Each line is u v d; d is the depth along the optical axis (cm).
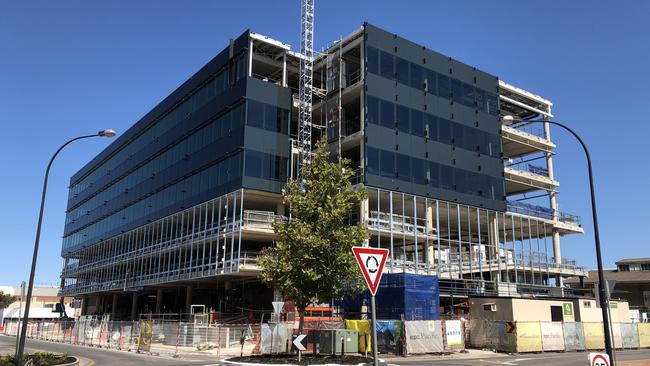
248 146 4216
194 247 4866
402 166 4412
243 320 4334
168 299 6400
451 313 4156
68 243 8319
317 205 2050
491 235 4988
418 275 3584
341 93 4566
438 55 4912
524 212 5294
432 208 4662
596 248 1759
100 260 6988
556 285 5641
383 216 4338
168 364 2380
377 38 4519
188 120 5159
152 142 5900
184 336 3594
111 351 3419
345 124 4697
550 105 6050
